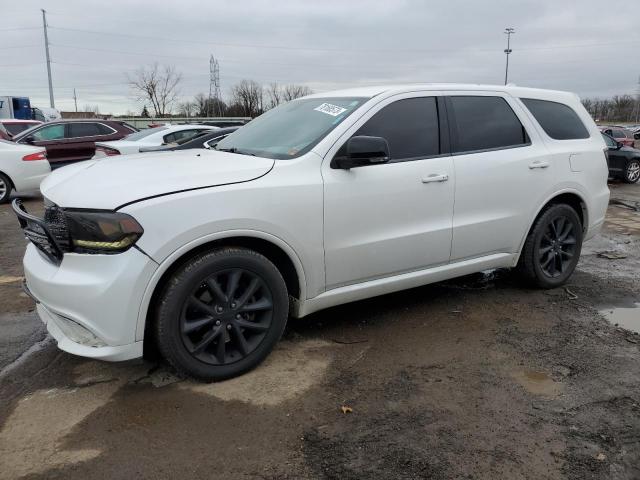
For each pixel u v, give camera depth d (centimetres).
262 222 314
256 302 328
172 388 315
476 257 431
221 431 275
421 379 328
